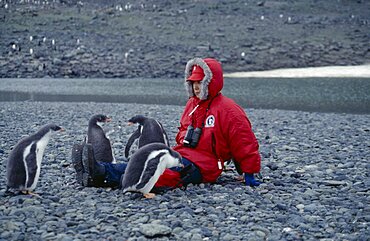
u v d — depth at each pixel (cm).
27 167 890
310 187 1053
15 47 5631
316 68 5341
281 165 1265
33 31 6300
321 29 7006
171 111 2620
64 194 938
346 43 6300
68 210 841
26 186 896
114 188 971
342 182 1077
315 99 3338
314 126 2097
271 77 4725
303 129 2000
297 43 6234
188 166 968
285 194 979
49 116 2369
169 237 732
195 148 1008
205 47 5912
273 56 5756
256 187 1016
